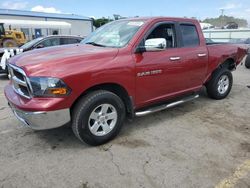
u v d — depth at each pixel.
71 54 3.44
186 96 5.00
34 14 42.38
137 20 4.27
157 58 4.01
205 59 5.02
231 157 3.38
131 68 3.66
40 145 3.64
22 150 3.49
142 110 4.21
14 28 25.53
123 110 3.77
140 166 3.14
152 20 4.11
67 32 33.41
